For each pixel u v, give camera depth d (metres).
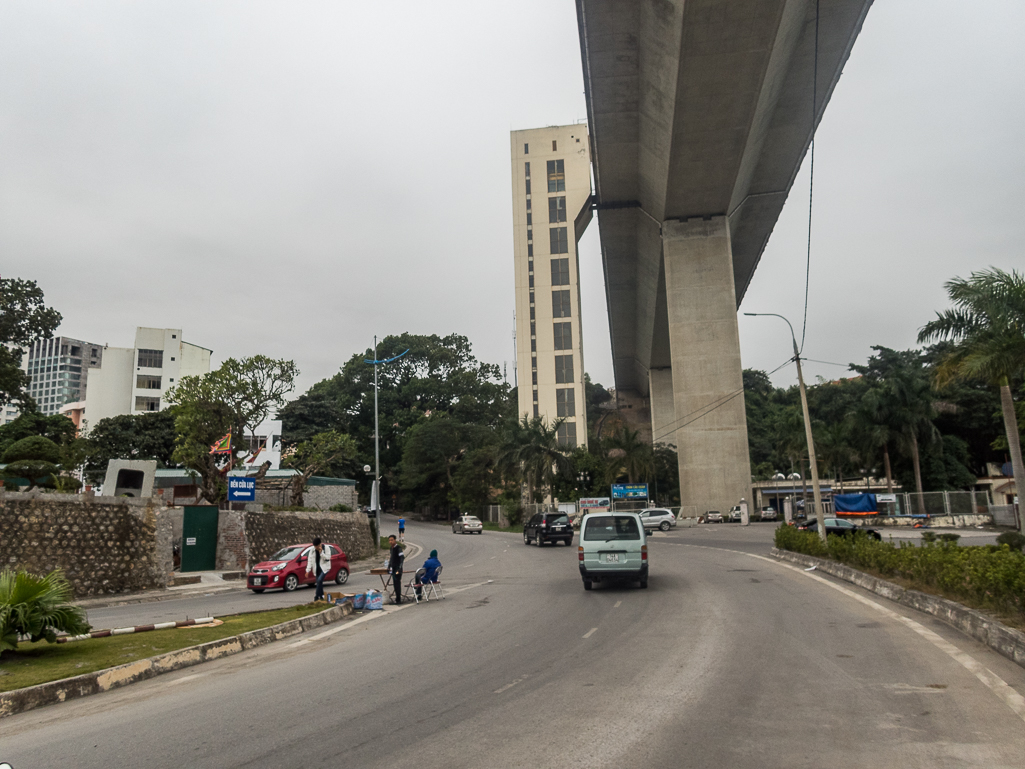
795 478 75.81
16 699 7.70
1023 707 6.43
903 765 5.05
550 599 16.17
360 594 16.25
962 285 22.62
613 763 5.20
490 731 6.11
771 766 5.08
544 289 91.88
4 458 30.48
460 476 79.62
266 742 6.04
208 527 27.61
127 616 16.28
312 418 82.69
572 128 94.62
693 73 41.94
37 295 35.78
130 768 5.49
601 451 75.31
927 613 12.05
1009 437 23.56
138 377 79.38
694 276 60.38
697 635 10.66
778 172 60.31
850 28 43.31
